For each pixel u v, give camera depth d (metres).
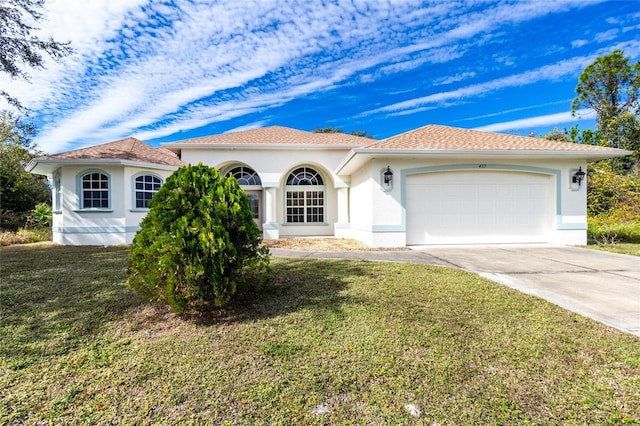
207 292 4.36
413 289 5.64
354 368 3.05
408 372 2.96
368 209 12.13
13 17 9.27
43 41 10.05
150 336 3.84
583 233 11.76
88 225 12.73
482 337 3.68
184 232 4.23
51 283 6.22
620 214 15.21
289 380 2.87
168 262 4.16
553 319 4.22
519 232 11.90
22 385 2.83
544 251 10.24
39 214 17.97
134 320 4.33
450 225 11.77
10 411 2.48
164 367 3.12
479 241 11.84
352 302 4.94
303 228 17.23
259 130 19.06
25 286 5.99
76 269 7.54
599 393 2.63
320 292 5.48
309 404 2.54
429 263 8.20
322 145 15.83
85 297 5.31
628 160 26.31
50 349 3.50
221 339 3.71
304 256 9.45
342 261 8.48
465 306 4.73
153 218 4.57
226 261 4.43
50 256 9.55
